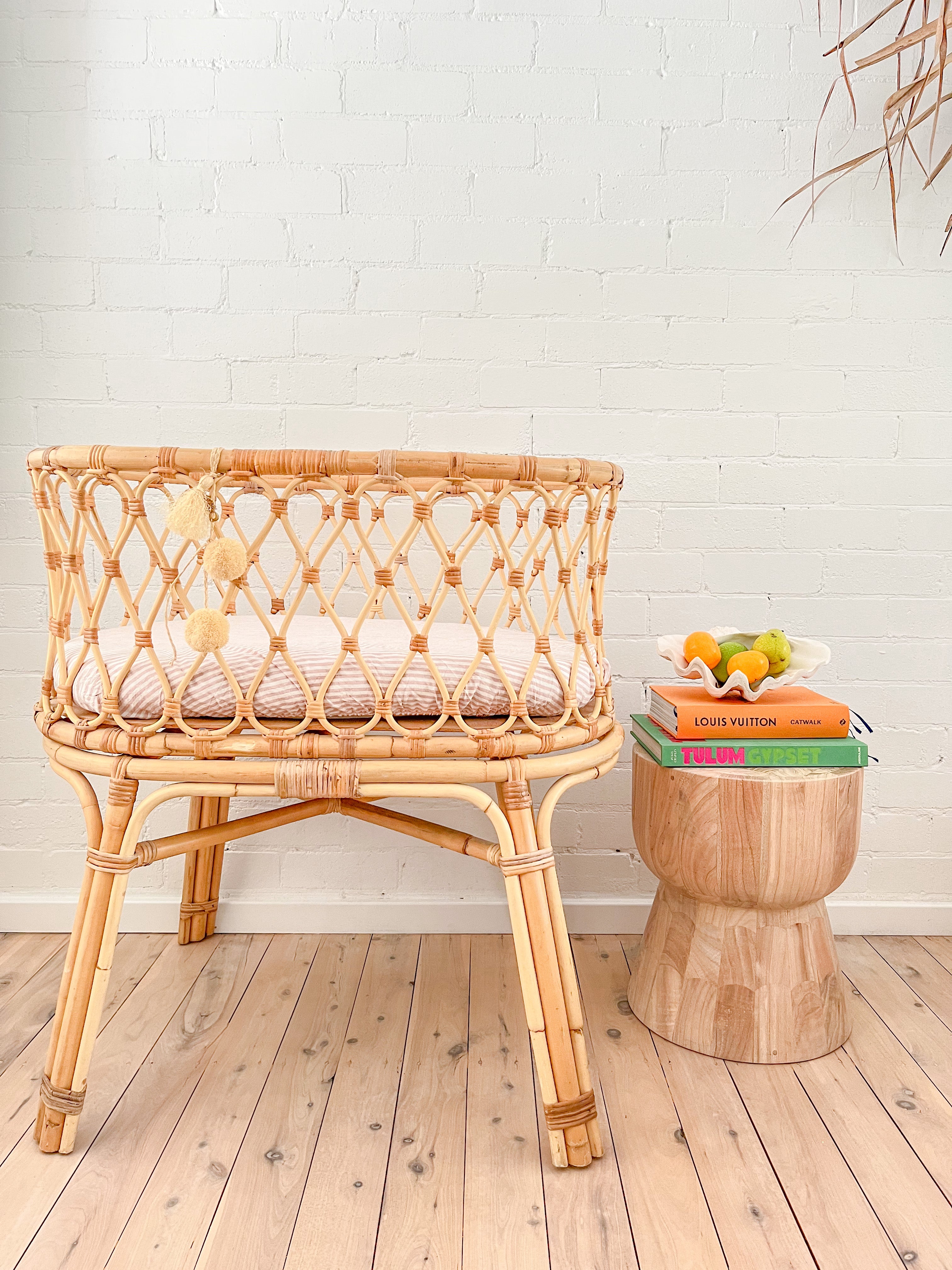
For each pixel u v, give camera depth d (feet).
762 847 3.83
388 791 3.19
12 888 5.21
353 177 4.93
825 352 5.06
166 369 4.99
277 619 4.30
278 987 4.59
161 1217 3.01
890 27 4.93
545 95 4.92
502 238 4.98
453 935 5.25
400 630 3.99
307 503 5.02
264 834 5.23
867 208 5.00
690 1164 3.30
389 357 5.02
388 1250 2.88
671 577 5.17
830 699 4.75
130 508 3.09
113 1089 3.71
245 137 4.90
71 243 4.92
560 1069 3.24
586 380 5.05
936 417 5.08
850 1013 4.42
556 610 3.32
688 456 5.10
